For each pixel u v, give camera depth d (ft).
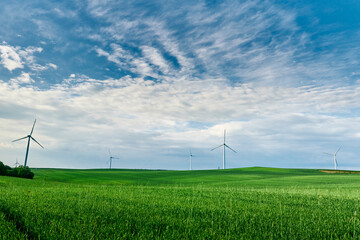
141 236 16.57
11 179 130.11
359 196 55.06
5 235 16.49
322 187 107.04
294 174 256.93
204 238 16.88
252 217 24.86
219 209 29.30
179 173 271.49
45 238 16.37
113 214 23.56
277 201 40.78
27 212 22.77
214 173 270.67
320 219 24.34
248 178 209.77
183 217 23.54
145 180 202.90
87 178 212.64
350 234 19.83
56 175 227.40
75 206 27.73
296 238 18.02
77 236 16.33
